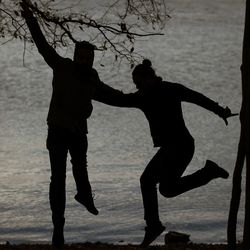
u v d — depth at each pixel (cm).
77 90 1198
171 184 1194
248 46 1085
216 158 3794
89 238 2233
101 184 3011
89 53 1203
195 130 4731
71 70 1203
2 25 1474
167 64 9231
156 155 1199
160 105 1191
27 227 2345
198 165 3569
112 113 5362
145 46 11012
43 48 1195
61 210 1204
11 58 9106
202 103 1189
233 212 1141
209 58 9925
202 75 8300
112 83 7512
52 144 1201
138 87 1205
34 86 6919
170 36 12350
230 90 7188
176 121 1194
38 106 5741
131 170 3341
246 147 1066
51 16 1402
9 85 6956
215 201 2783
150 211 1197
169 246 1438
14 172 3284
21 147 3959
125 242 2172
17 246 1412
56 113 1201
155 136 1201
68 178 3095
